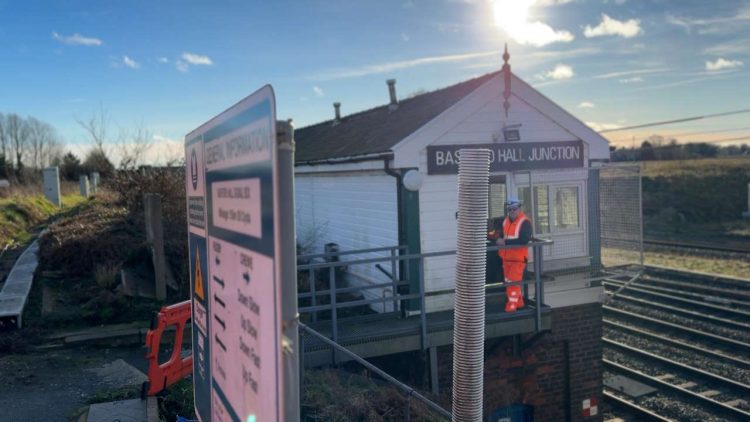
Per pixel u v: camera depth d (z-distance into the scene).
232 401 2.22
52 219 20.77
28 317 9.57
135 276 10.81
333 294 8.18
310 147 15.02
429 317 9.44
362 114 15.47
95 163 27.33
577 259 10.61
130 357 8.59
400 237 9.69
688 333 14.65
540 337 9.84
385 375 6.17
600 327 10.82
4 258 13.61
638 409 11.11
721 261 22.97
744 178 40.22
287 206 1.60
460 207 3.37
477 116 9.84
